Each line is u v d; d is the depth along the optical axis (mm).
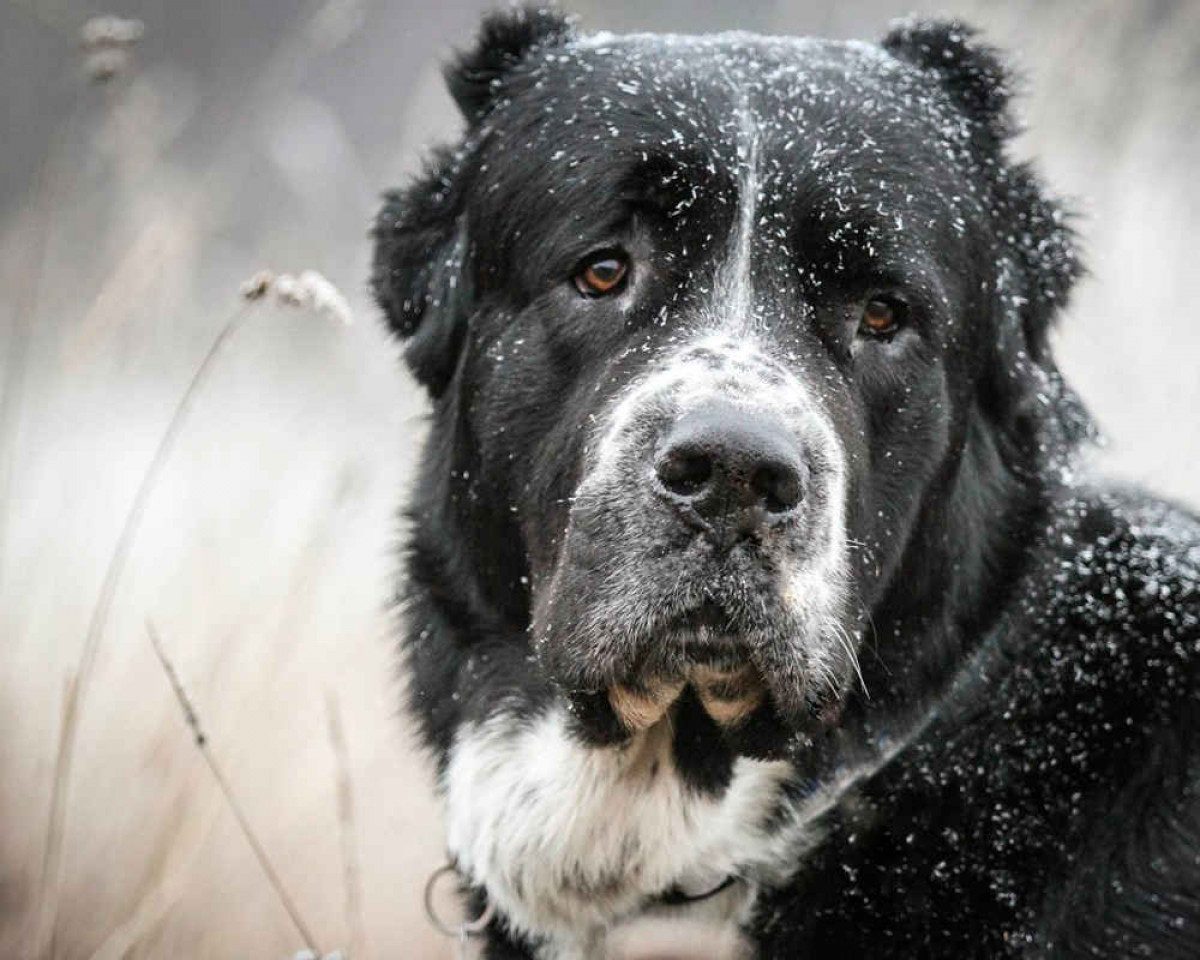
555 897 8812
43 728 13766
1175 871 8352
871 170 8680
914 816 8586
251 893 12648
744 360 8055
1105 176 15688
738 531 7582
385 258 10070
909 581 8883
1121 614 8820
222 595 13641
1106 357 15266
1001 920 8312
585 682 7977
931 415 8844
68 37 15531
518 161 9195
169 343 16094
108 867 12398
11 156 36875
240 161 18094
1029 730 8688
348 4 17016
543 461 8719
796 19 19031
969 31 9742
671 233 8602
